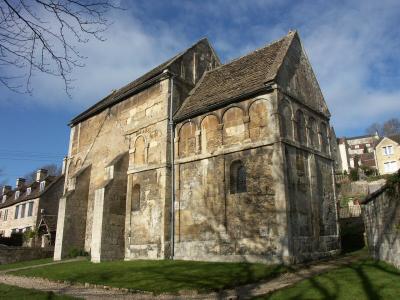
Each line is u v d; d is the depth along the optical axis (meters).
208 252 17.50
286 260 14.74
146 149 21.75
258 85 17.59
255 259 15.73
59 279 15.38
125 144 23.56
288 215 15.35
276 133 16.41
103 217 20.75
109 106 26.19
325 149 20.70
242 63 21.48
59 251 24.08
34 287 13.95
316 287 10.00
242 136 17.58
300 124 18.73
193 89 23.05
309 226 16.97
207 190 18.36
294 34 20.39
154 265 16.67
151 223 20.00
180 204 19.44
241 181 17.45
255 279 12.52
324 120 21.50
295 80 19.19
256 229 16.05
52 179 49.66
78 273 16.33
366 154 83.75
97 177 25.66
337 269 13.08
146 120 22.38
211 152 18.58
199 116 19.81
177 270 14.82
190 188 19.20
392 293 8.79
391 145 69.69
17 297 10.79
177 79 22.17
